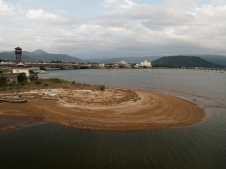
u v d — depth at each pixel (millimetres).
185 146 18688
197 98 44844
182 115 28781
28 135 20547
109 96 41312
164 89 60719
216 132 22578
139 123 24625
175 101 38219
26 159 15609
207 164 15578
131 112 29312
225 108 34719
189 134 21781
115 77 116812
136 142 19312
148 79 103000
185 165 15312
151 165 15141
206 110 33000
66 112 28453
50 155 16344
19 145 18109
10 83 53688
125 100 37438
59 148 17672
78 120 25188
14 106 30766
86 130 22125
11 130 21812
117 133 21453
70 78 104938
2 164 14789
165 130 22766
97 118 26125
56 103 33500
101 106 32344
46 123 24188
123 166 14883
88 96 40469
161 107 32781
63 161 15430
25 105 31438
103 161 15562
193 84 78812
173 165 15258
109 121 25047
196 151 17719
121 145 18562
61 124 23875
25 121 24719
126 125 23797
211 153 17406
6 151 16891
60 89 49156
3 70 92750
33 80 66250
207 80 103750
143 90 56094
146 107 32469
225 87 68562
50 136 20375
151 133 21734
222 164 15617
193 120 26703
